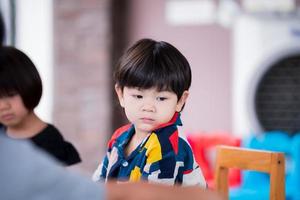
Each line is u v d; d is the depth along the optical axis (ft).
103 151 14.32
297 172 9.51
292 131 13.94
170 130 4.00
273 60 13.67
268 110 14.05
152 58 3.92
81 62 14.40
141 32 14.89
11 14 14.85
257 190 9.37
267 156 5.04
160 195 1.98
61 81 14.58
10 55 4.73
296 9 13.46
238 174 10.11
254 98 13.80
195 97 14.53
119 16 14.87
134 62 3.93
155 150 3.89
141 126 4.01
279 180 4.95
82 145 14.44
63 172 1.97
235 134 13.93
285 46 13.58
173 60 3.96
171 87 3.92
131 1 14.93
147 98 3.93
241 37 13.84
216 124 14.40
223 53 14.33
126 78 3.95
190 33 14.57
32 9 15.05
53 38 14.64
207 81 14.47
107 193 1.97
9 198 1.88
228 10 13.97
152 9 14.80
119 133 4.51
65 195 1.92
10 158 1.92
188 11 14.53
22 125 5.23
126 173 4.09
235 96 13.93
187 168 4.01
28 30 15.33
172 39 14.69
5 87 4.70
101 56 14.25
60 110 14.60
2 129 5.30
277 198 4.94
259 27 13.69
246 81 13.79
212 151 12.09
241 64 13.84
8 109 4.80
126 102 4.04
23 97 4.81
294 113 13.93
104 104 14.28
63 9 14.49
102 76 14.26
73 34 14.44
